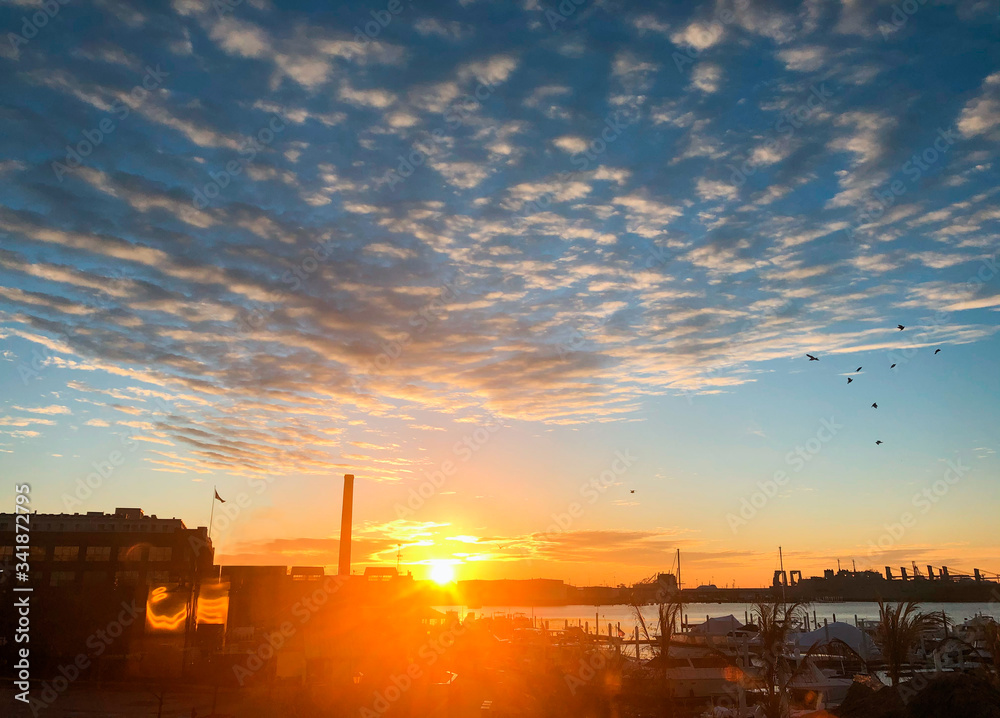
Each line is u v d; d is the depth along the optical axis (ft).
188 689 265.13
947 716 114.83
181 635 316.60
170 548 349.20
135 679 291.38
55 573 339.36
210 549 393.50
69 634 311.68
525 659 331.36
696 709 202.59
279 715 200.54
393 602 422.82
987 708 111.34
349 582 441.27
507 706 201.67
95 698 242.17
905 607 140.87
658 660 181.27
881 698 136.05
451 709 200.44
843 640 334.85
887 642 139.33
